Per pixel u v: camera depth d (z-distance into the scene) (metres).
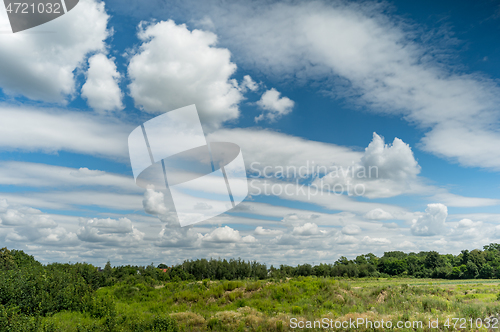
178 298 25.84
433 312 17.72
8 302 18.48
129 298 28.47
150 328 16.53
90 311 20.59
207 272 53.59
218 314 18.62
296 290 25.12
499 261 99.38
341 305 21.36
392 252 115.50
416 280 79.12
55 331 14.47
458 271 90.88
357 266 90.69
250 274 55.19
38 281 21.55
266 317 17.52
